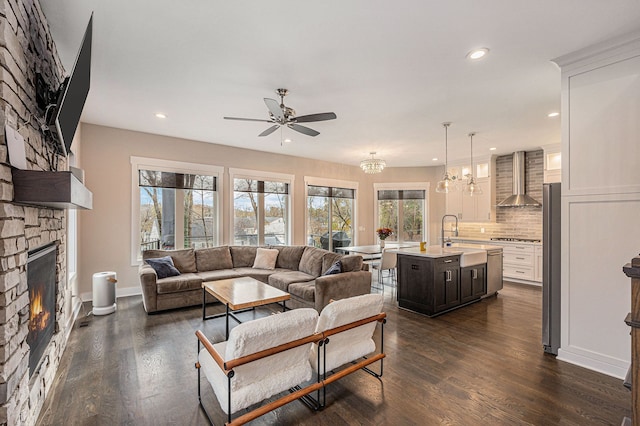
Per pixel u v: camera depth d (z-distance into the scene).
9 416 1.49
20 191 1.57
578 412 2.06
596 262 2.60
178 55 2.66
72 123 2.16
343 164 8.02
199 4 2.02
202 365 2.07
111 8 2.06
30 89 1.90
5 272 1.48
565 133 2.74
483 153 6.79
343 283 3.94
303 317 1.90
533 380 2.46
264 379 1.86
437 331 3.52
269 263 5.39
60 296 2.79
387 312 4.25
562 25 2.24
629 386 1.06
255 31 2.32
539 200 6.39
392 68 2.90
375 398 2.22
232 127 4.79
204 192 5.78
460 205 7.49
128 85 3.26
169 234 5.39
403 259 4.44
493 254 5.06
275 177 6.68
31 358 1.99
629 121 2.43
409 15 2.13
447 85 3.25
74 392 2.28
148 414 2.04
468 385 2.39
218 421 1.97
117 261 4.83
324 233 7.78
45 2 2.00
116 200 4.82
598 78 2.56
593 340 2.62
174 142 5.37
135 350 2.99
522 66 2.85
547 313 2.95
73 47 2.56
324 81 3.16
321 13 2.11
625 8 2.05
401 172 8.44
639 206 2.40
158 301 4.11
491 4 2.02
